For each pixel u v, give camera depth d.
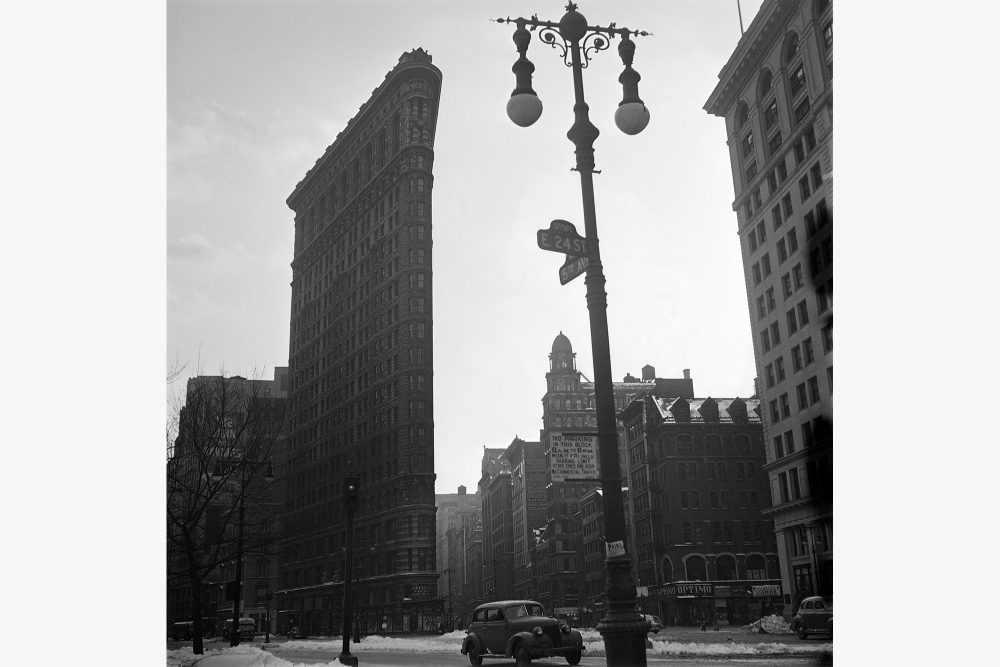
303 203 101.69
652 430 80.81
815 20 44.53
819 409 39.12
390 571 78.31
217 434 27.72
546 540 117.00
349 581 17.78
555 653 16.86
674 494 76.19
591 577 98.56
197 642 25.34
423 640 39.06
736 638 33.31
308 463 86.56
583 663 17.62
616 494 9.38
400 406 81.62
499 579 149.12
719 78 53.00
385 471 81.88
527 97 10.47
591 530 99.06
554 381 121.06
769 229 46.03
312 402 89.62
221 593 62.19
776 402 44.03
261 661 16.88
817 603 24.77
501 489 150.12
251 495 33.97
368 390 86.94
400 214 88.31
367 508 82.62
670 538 75.81
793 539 44.47
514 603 17.98
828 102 42.38
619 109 10.73
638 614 9.05
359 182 97.38
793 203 43.81
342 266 95.44
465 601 193.62
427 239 87.69
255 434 29.91
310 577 82.75
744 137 51.56
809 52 44.78
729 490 76.62
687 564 74.62
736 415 78.88
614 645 8.91
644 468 83.12
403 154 90.06
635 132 10.79
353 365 90.50
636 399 85.12
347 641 17.48
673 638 37.25
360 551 80.81
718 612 73.06
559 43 11.01
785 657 17.02
